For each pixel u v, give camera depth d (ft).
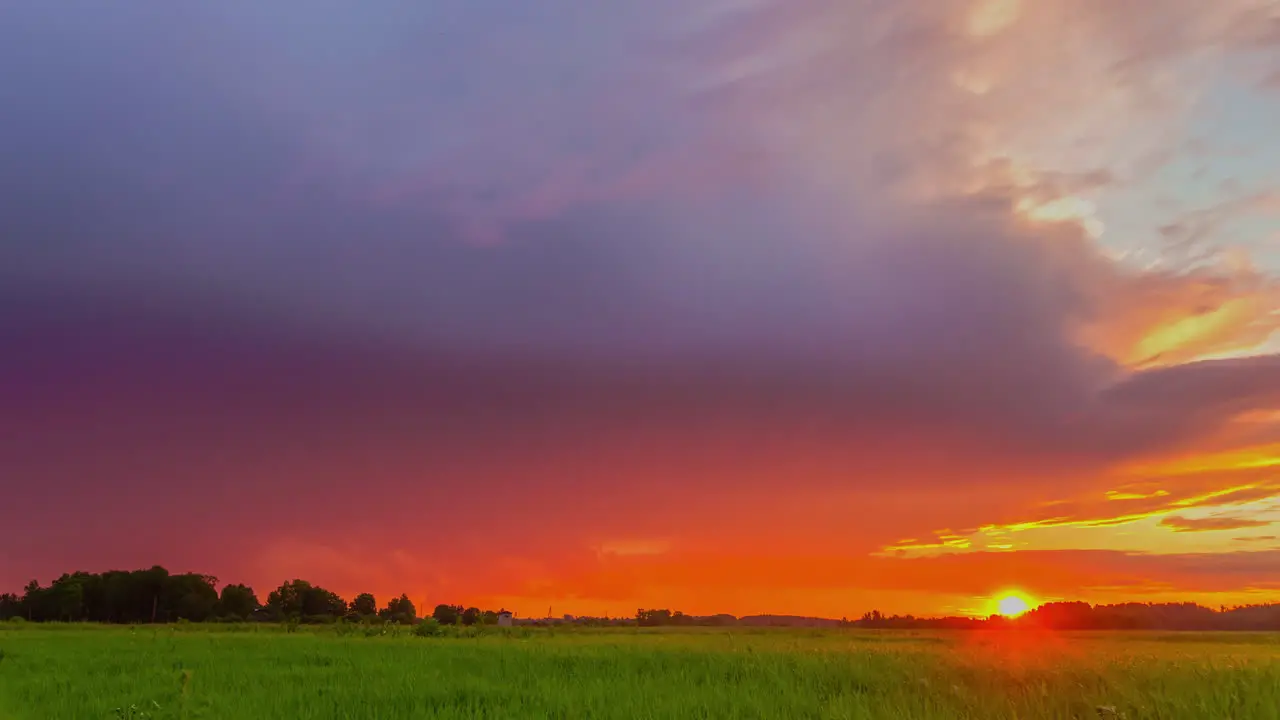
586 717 35.96
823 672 47.73
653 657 64.44
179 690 44.14
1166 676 38.70
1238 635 160.04
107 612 380.17
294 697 42.55
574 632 159.53
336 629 156.15
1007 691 37.22
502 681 49.34
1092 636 150.00
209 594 394.32
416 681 49.21
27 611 374.43
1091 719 31.24
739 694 40.40
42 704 41.78
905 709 33.99
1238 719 29.94
